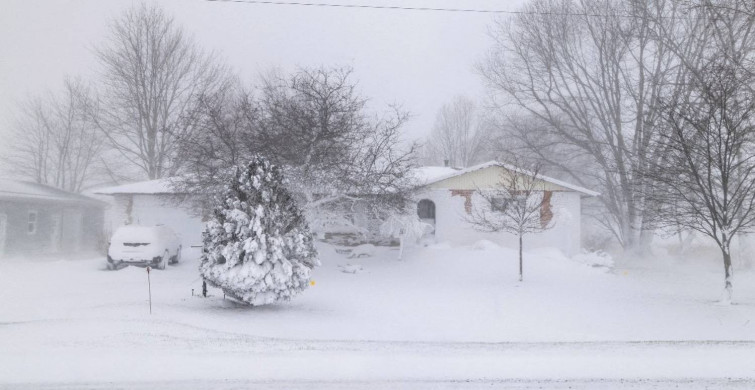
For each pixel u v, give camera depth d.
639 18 33.28
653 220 20.09
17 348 10.51
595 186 44.44
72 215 39.44
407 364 10.01
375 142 24.67
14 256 31.52
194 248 30.22
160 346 10.82
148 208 31.75
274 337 12.06
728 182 18.20
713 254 36.78
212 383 8.83
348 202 25.47
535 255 26.95
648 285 22.64
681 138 17.55
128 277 21.27
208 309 14.62
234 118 25.77
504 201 25.42
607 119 37.69
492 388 8.75
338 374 9.37
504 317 15.25
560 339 12.53
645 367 9.99
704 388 8.84
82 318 12.84
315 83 24.67
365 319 14.58
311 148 23.78
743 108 17.64
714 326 14.27
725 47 23.05
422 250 27.30
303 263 15.57
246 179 15.01
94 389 8.46
